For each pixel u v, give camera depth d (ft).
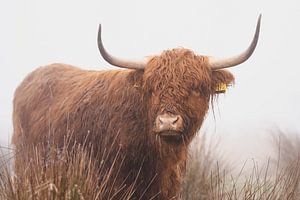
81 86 77.51
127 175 70.13
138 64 67.46
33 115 82.38
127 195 69.82
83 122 73.31
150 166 70.59
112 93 72.28
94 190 63.31
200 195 83.56
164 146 68.80
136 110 70.03
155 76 65.57
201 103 66.28
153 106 65.26
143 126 69.67
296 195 71.72
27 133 83.15
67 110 75.66
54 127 76.07
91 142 71.97
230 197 69.87
